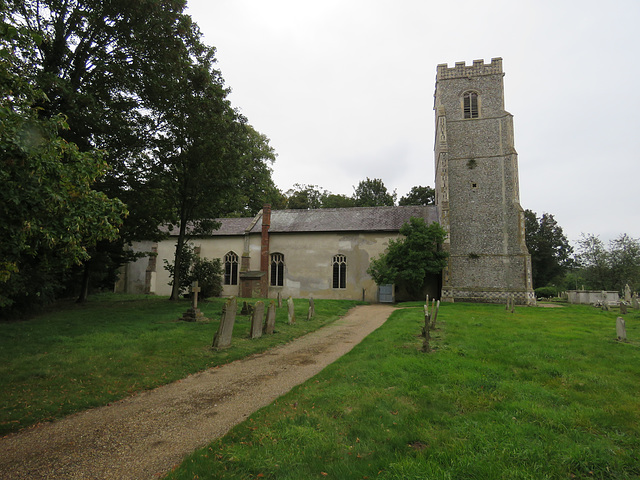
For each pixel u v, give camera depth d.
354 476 3.84
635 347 10.23
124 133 17.12
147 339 11.77
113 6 15.59
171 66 16.98
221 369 9.17
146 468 4.43
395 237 31.91
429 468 3.92
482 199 30.47
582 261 40.50
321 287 32.84
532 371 7.82
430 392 6.46
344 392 6.57
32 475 4.29
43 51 15.18
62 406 6.46
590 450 4.35
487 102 31.48
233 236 35.41
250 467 4.07
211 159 20.17
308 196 64.81
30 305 16.34
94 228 7.52
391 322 16.45
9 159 5.63
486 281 29.42
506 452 4.30
